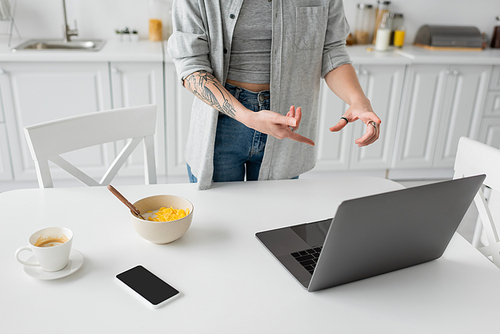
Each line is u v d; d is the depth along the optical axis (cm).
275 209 110
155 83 255
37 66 241
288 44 119
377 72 275
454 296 81
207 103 112
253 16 116
